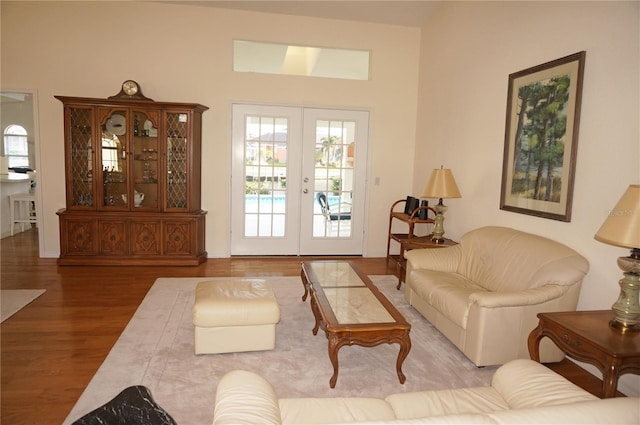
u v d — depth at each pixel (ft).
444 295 9.57
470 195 13.71
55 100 15.85
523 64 11.01
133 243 15.65
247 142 17.37
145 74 16.29
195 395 7.39
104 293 12.60
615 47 8.16
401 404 5.19
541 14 10.31
